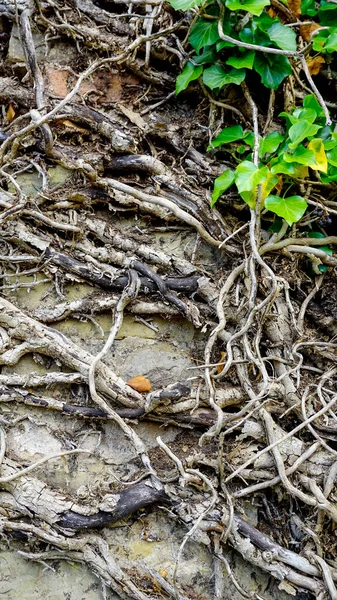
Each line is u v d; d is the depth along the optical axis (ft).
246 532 4.49
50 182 4.84
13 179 4.73
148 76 4.98
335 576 4.45
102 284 4.74
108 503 4.48
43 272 4.76
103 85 4.98
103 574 4.46
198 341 4.78
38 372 4.66
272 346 4.73
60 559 4.51
